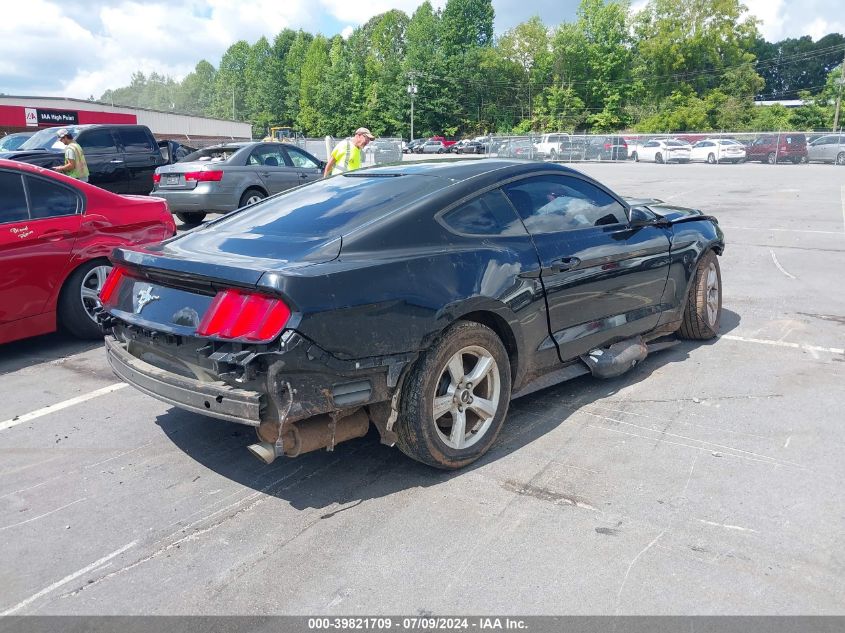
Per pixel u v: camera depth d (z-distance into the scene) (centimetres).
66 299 551
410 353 302
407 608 234
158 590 249
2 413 426
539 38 8488
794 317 604
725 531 275
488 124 8712
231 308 279
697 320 516
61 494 323
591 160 4244
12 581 257
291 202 387
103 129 1232
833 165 3447
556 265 371
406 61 8356
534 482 321
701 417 391
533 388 384
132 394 459
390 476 333
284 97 11644
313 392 277
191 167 1094
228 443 377
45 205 536
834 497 299
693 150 3825
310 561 264
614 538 272
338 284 280
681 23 7169
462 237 342
